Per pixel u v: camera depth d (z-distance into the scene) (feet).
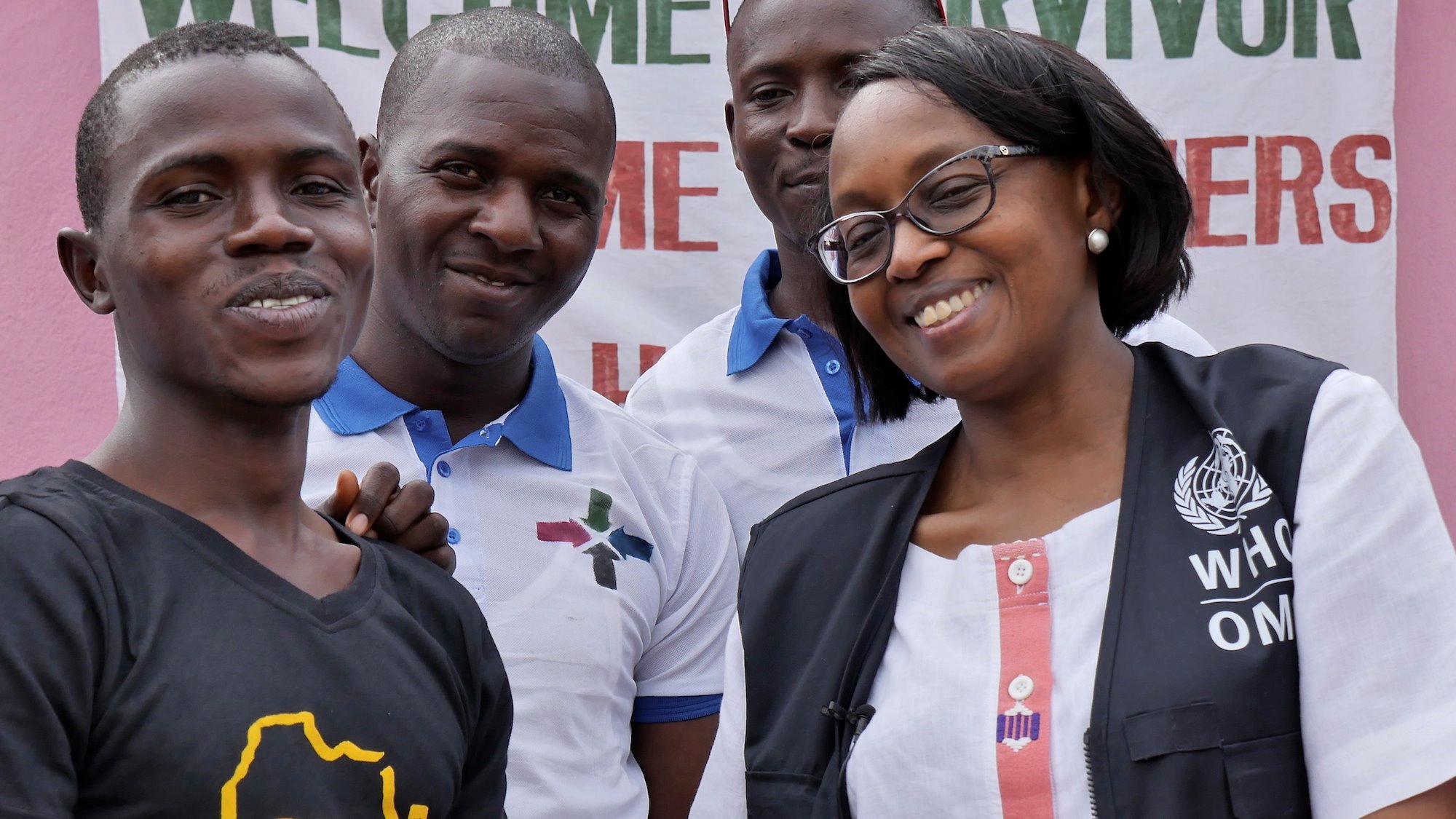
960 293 5.35
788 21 8.54
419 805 4.67
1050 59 5.43
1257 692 4.80
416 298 7.52
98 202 4.78
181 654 4.38
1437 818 4.66
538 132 7.38
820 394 8.70
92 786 4.23
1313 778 4.80
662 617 8.02
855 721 5.46
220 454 4.81
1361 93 11.17
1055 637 5.16
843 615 5.67
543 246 7.47
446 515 7.46
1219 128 11.18
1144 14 11.16
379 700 4.66
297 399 4.75
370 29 11.13
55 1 11.46
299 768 4.39
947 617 5.38
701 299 11.43
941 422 8.58
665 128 11.36
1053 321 5.36
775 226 9.04
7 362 11.38
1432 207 11.68
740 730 5.91
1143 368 5.55
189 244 4.63
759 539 6.14
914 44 5.59
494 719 5.42
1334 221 11.20
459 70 7.50
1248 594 4.93
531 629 7.32
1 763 4.01
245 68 4.81
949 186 5.31
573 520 7.70
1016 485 5.60
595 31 11.32
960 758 5.08
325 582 4.98
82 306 11.42
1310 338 11.20
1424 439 11.64
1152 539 5.10
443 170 7.38
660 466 8.30
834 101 8.50
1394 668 4.74
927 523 5.74
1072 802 4.89
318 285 4.80
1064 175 5.44
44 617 4.19
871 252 5.52
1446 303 11.65
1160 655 4.86
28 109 11.43
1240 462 5.11
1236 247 11.20
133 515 4.58
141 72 4.81
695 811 6.04
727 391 8.93
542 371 8.13
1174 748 4.74
